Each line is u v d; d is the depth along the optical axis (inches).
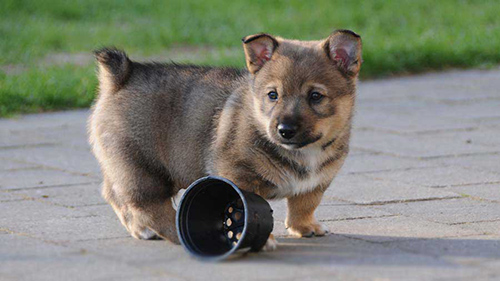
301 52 320.8
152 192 326.0
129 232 331.3
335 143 319.9
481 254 287.0
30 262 283.9
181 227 298.4
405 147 502.0
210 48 932.6
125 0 1224.8
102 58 341.4
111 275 268.1
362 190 404.5
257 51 325.4
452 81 748.6
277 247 304.8
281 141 302.5
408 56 815.1
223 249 301.0
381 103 653.3
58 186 421.4
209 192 312.3
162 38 977.5
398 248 297.9
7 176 443.5
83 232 332.2
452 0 1205.7
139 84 336.5
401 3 1184.2
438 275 262.1
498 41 877.2
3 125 596.4
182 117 326.3
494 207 365.4
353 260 282.4
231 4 1210.0
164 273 269.9
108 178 338.3
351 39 322.7
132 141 326.0
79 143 533.0
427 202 378.3
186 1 1232.8
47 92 666.2
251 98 317.4
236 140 309.6
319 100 312.7
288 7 1179.9
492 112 602.9
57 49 930.1
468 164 455.2
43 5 1179.9
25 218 355.3
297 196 324.5
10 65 818.8
